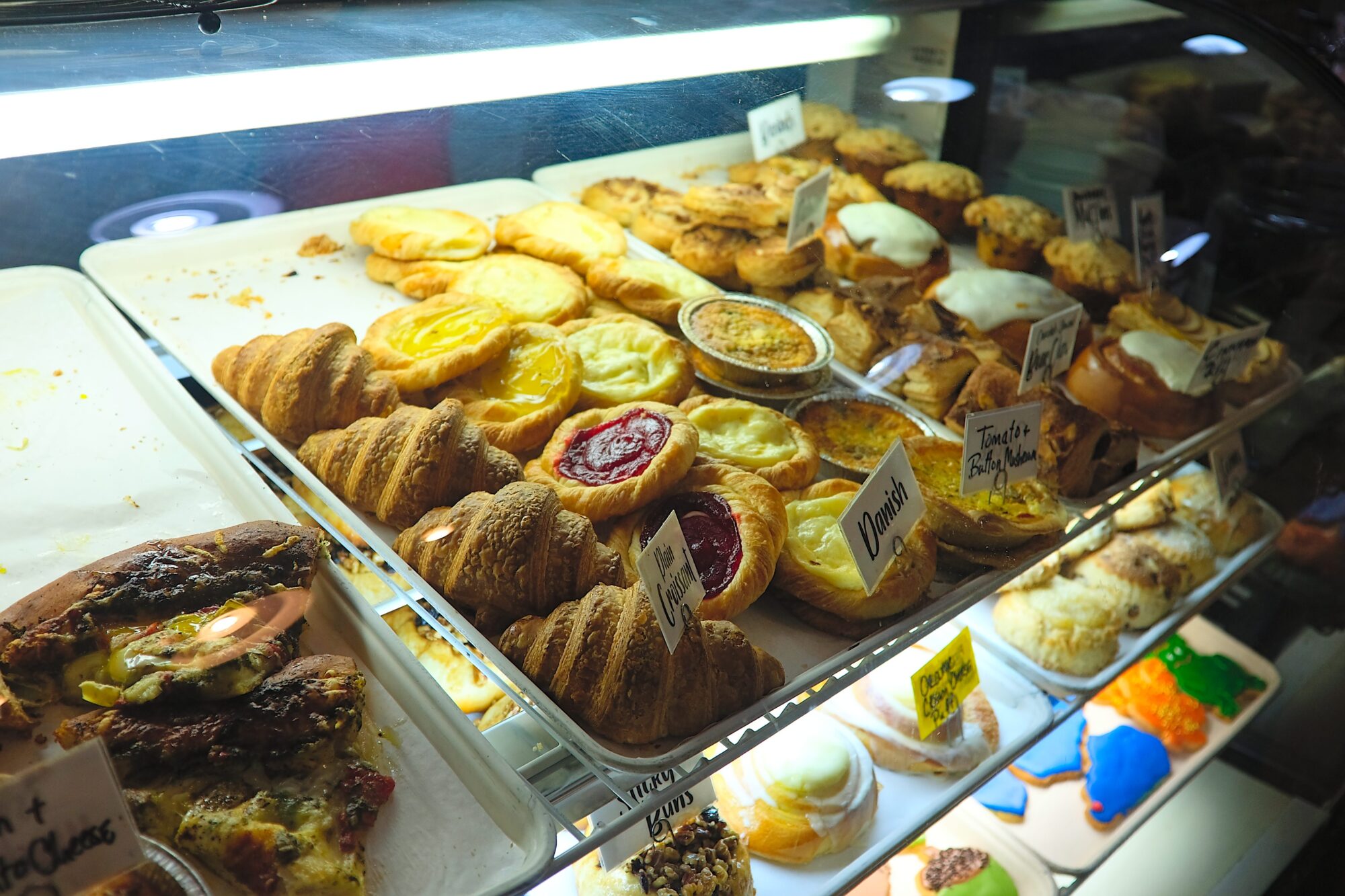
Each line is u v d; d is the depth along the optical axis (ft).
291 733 3.43
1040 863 6.32
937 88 7.88
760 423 5.61
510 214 7.17
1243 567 7.79
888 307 6.97
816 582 4.70
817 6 6.22
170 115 4.19
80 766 2.88
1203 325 8.04
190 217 5.64
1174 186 8.43
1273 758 8.33
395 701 3.85
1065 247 7.91
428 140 5.44
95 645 3.55
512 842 3.49
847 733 5.85
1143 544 7.27
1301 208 7.93
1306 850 7.88
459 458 4.58
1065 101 8.40
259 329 5.91
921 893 6.17
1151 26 7.90
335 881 3.19
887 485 4.77
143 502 4.49
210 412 5.46
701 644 4.01
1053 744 7.32
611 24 5.14
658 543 3.95
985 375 6.38
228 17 4.34
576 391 5.45
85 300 5.76
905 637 4.86
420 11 4.75
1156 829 7.86
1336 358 8.17
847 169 7.93
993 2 7.50
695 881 4.71
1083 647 6.52
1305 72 7.51
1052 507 5.65
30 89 3.74
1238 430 7.86
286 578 4.01
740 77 5.99
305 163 5.77
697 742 3.92
